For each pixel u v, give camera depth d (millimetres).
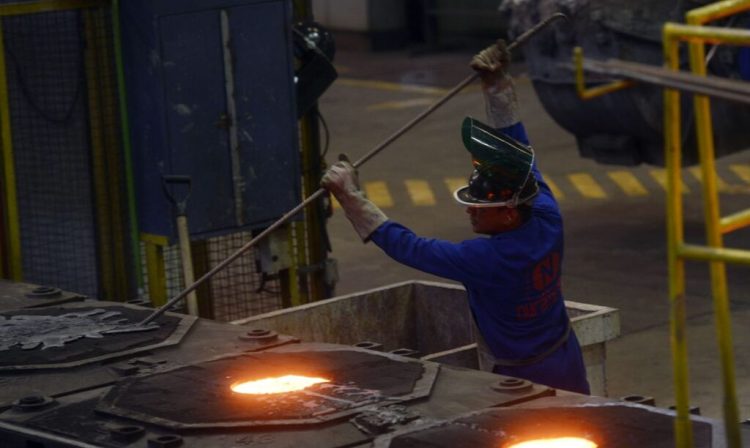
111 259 9242
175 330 5602
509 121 6062
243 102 8969
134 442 4172
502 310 5566
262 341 5414
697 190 15922
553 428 4059
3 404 4707
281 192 9195
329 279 9867
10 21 8805
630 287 11984
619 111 12680
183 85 8750
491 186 5398
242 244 9820
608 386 9273
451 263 5375
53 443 4258
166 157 8758
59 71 8992
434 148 19547
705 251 2826
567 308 6816
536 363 5605
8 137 8812
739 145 12820
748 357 9656
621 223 14570
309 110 9742
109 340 5484
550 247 5527
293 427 4195
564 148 18953
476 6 28719
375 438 4078
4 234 8961
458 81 25438
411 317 7582
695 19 2928
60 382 4949
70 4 8828
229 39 8867
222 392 4609
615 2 12336
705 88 2650
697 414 4340
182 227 7332
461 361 6125
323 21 30625
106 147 9125
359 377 4738
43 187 9062
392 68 27500
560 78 12945
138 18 8703
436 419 4258
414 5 30109
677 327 2949
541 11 12945
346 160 5637
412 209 15781
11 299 6434
